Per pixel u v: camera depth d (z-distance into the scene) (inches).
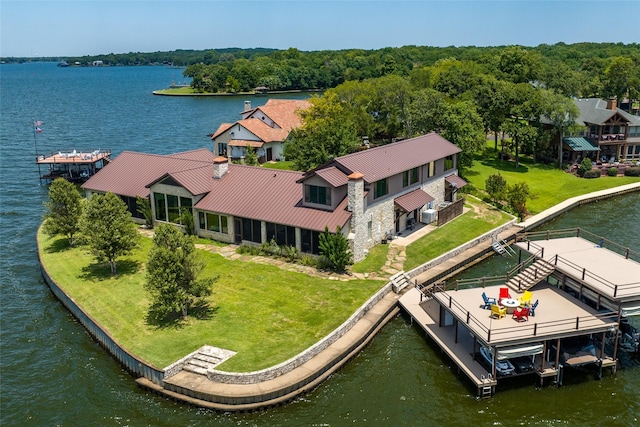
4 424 1143.0
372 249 1904.5
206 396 1170.6
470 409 1178.6
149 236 2063.2
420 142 2319.1
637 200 2716.5
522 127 3159.5
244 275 1699.1
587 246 1632.6
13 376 1300.4
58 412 1177.4
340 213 1774.1
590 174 3034.0
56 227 1935.3
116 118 5979.3
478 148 2883.9
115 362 1349.7
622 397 1218.6
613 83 4945.9
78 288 1636.3
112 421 1146.7
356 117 3292.3
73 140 4522.6
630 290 1306.6
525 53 4785.9
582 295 1421.0
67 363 1349.7
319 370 1250.0
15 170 3378.4
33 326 1520.7
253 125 3452.3
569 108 3085.6
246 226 1921.8
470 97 3533.5
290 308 1491.1
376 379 1278.3
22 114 6328.7
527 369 1253.7
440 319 1448.1
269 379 1207.6
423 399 1208.8
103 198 1686.8
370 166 1918.1
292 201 1895.9
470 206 2412.6
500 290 1366.9
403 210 1993.1
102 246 1662.2
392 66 6835.6
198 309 1492.4
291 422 1135.0
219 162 2086.6
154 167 2324.1
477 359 1299.2
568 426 1127.6
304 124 3235.7
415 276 1742.1
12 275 1849.2
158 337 1355.8
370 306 1531.7
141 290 1614.2
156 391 1217.4
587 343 1353.3
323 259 1739.7
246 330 1381.6
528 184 2893.7
